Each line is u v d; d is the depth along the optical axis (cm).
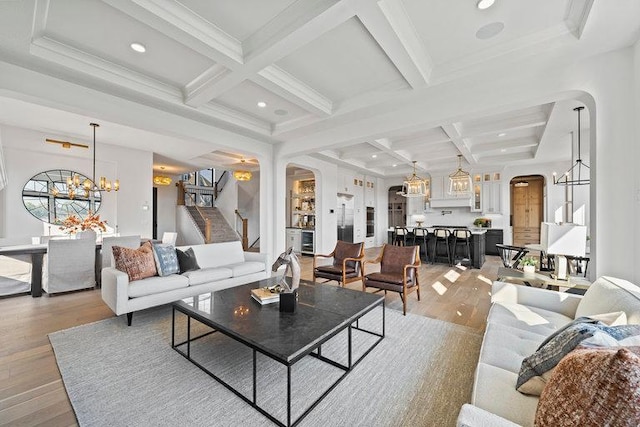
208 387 195
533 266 327
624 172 237
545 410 93
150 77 321
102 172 607
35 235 527
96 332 281
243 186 1077
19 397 184
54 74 282
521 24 230
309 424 162
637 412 70
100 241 499
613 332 114
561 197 771
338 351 247
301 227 911
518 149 645
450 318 328
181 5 212
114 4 192
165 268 345
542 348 129
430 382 203
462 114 321
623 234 237
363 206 998
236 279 396
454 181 662
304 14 209
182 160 770
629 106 237
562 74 266
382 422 164
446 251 705
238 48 256
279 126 473
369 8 196
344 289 295
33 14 200
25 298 393
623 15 201
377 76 315
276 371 215
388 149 618
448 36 245
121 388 193
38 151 529
